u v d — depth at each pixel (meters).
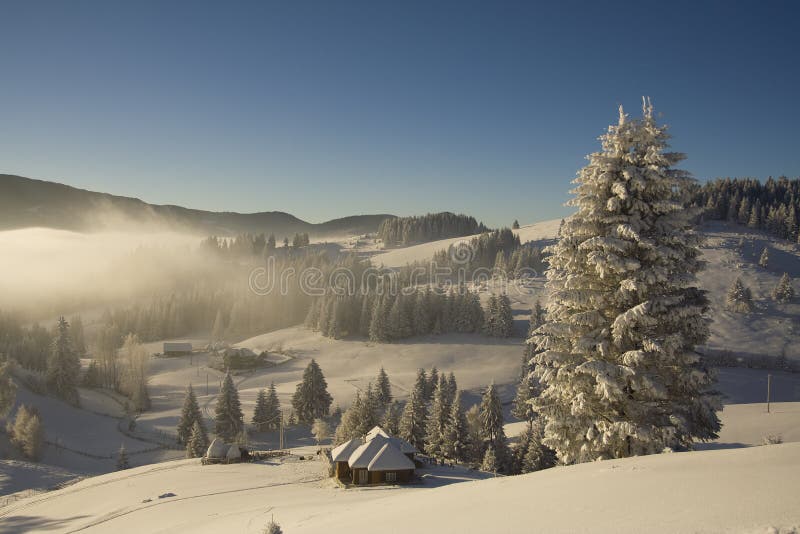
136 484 43.81
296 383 113.12
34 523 35.28
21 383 91.44
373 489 37.19
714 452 11.55
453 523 10.38
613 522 7.96
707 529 6.74
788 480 8.22
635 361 15.09
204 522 26.48
